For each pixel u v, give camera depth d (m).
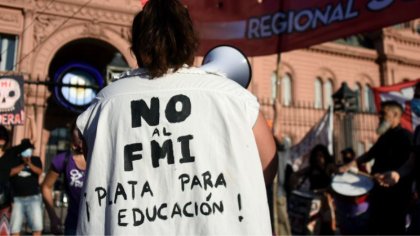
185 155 1.35
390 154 4.44
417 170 3.94
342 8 5.57
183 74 1.47
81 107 13.68
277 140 7.65
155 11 1.50
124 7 17.66
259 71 22.67
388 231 4.35
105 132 1.44
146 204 1.33
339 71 26.16
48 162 19.20
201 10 6.49
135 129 1.40
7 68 15.55
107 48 18.27
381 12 5.19
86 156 1.55
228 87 1.45
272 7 6.20
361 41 28.02
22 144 5.78
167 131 1.38
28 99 15.56
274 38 6.14
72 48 19.73
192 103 1.40
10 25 15.71
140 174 1.36
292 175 7.61
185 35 1.50
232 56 1.85
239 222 1.29
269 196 6.61
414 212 3.79
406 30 26.75
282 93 23.91
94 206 1.38
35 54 16.11
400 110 4.64
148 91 1.44
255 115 1.43
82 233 1.37
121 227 1.31
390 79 26.67
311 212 7.28
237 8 6.40
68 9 16.84
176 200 1.32
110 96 1.48
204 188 1.32
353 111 12.70
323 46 25.64
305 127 23.50
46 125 19.41
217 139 1.37
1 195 5.66
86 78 13.92
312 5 5.88
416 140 3.99
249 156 1.36
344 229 4.77
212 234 1.27
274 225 6.52
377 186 4.54
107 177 1.39
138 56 1.56
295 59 24.78
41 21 16.39
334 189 4.76
